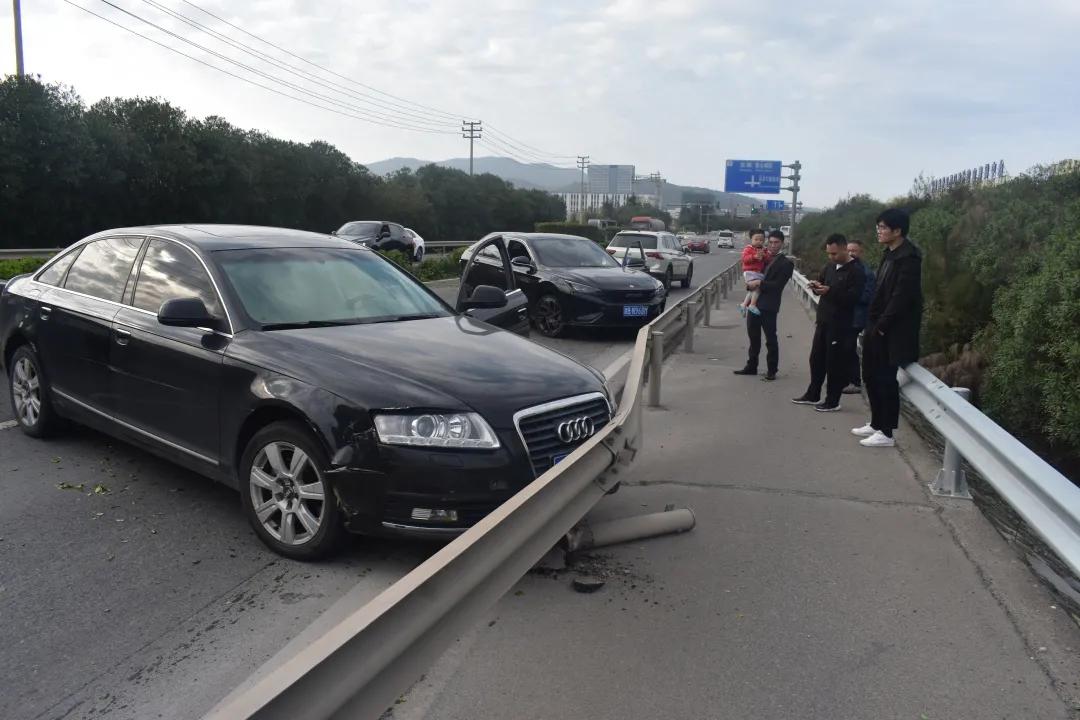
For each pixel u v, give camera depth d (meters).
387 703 2.02
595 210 139.88
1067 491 3.53
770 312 9.74
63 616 3.75
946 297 10.88
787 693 3.21
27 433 6.46
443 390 4.23
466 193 79.44
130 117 44.66
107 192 41.12
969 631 3.70
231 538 4.64
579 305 13.13
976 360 9.44
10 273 14.48
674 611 3.85
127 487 5.41
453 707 3.08
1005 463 4.33
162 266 5.46
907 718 3.06
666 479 5.84
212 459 4.78
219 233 5.69
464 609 2.46
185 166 44.28
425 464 4.00
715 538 4.74
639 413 4.77
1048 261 7.82
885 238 6.53
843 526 4.95
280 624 3.70
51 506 5.06
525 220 88.62
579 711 3.07
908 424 7.58
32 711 3.05
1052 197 15.72
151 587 4.04
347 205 61.34
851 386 9.11
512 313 8.88
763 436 7.09
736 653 3.49
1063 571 4.43
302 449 4.22
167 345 4.99
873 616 3.83
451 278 26.33
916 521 5.05
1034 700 3.18
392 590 2.08
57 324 5.94
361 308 5.38
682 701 3.14
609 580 4.16
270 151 52.53
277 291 5.18
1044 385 7.27
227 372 4.61
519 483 4.14
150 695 3.16
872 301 6.68
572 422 4.48
